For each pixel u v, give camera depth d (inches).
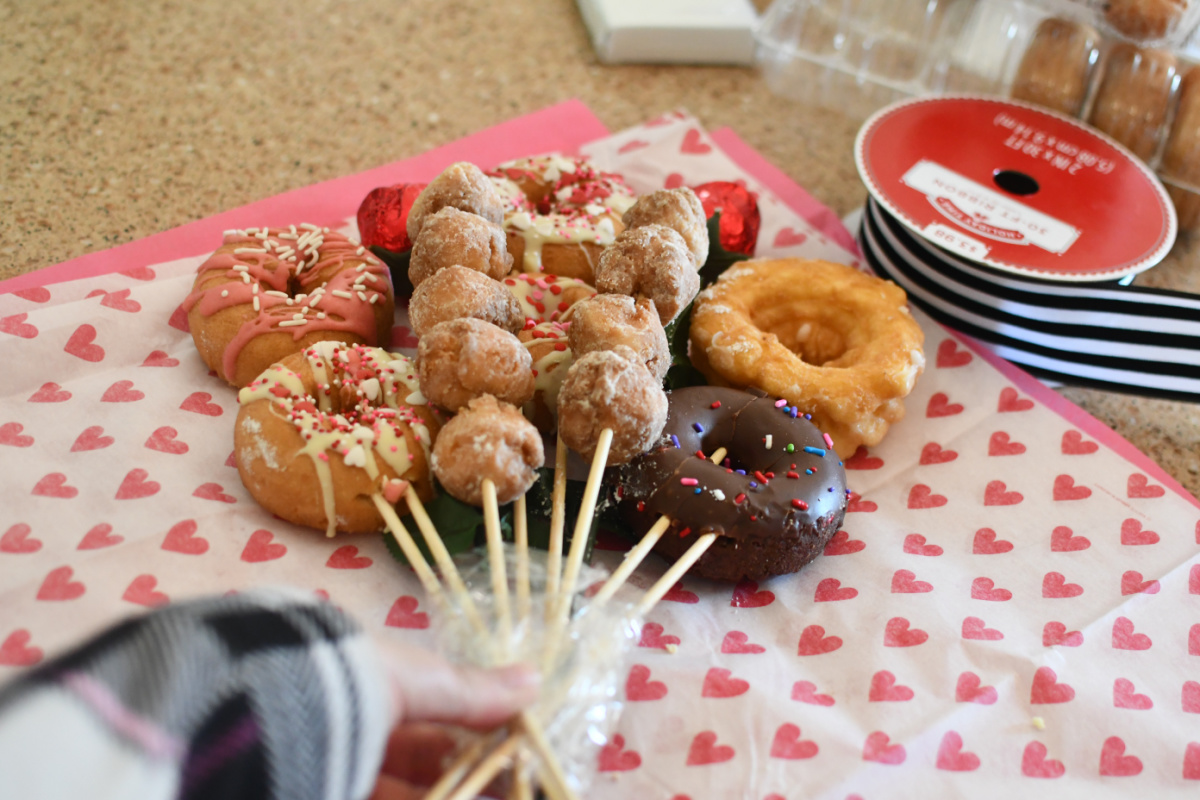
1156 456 24.6
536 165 26.3
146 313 23.5
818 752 19.6
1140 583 22.0
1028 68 27.7
